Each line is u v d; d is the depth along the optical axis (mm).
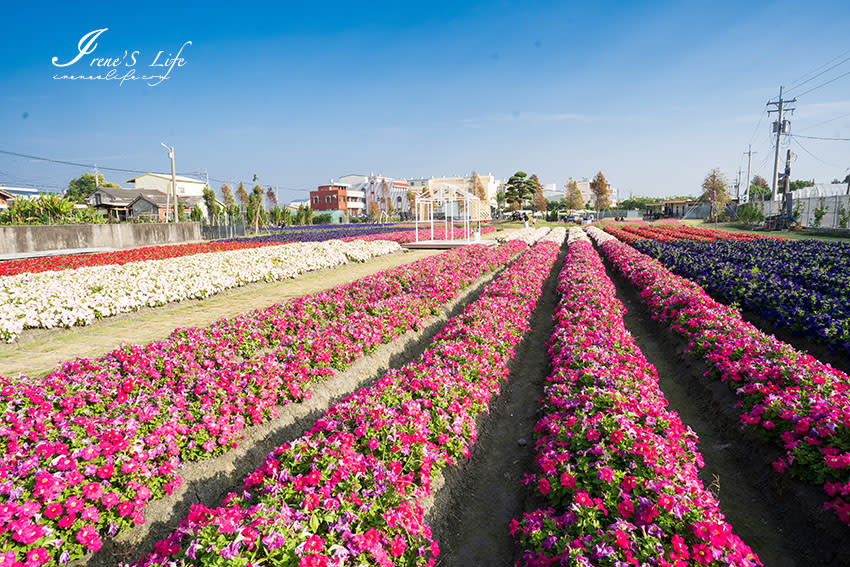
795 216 41250
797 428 4660
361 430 4512
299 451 4242
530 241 32344
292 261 18688
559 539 3365
